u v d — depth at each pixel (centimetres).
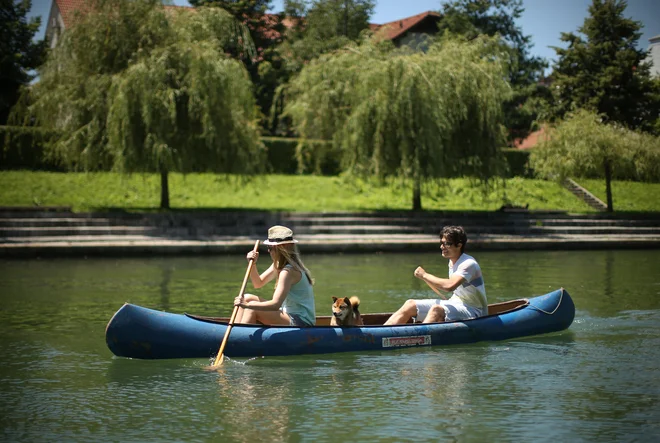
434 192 2859
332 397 586
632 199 3138
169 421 527
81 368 680
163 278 1384
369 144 2330
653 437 493
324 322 812
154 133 2058
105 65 2161
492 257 1869
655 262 1733
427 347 764
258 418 534
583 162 2677
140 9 2166
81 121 2122
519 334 818
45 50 3309
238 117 2227
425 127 2280
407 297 1138
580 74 4034
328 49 4297
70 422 525
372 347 741
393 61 2302
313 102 2442
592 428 511
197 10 2320
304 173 3112
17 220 1922
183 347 702
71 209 2061
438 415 540
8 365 693
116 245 1792
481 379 641
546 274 1464
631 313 982
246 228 2094
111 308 1029
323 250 1961
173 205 2448
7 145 2541
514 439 489
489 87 2414
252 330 709
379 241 2005
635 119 4006
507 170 2475
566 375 657
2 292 1188
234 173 2214
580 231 2381
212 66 2114
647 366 689
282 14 4138
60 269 1530
